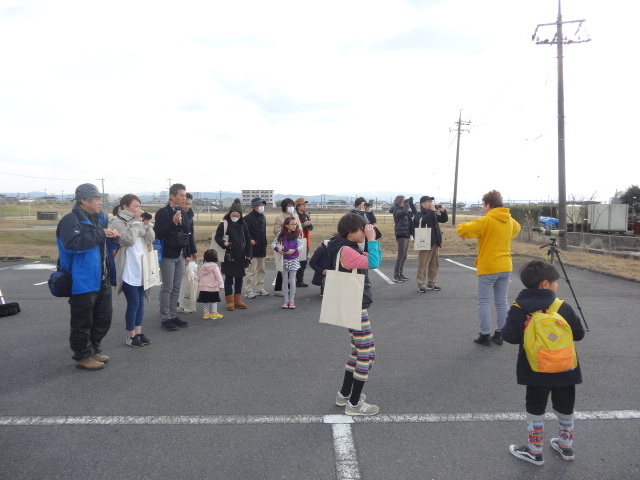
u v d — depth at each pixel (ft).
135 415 11.58
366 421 11.34
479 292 17.78
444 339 18.54
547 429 11.02
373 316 22.33
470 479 8.91
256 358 16.08
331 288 11.30
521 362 9.53
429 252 27.99
